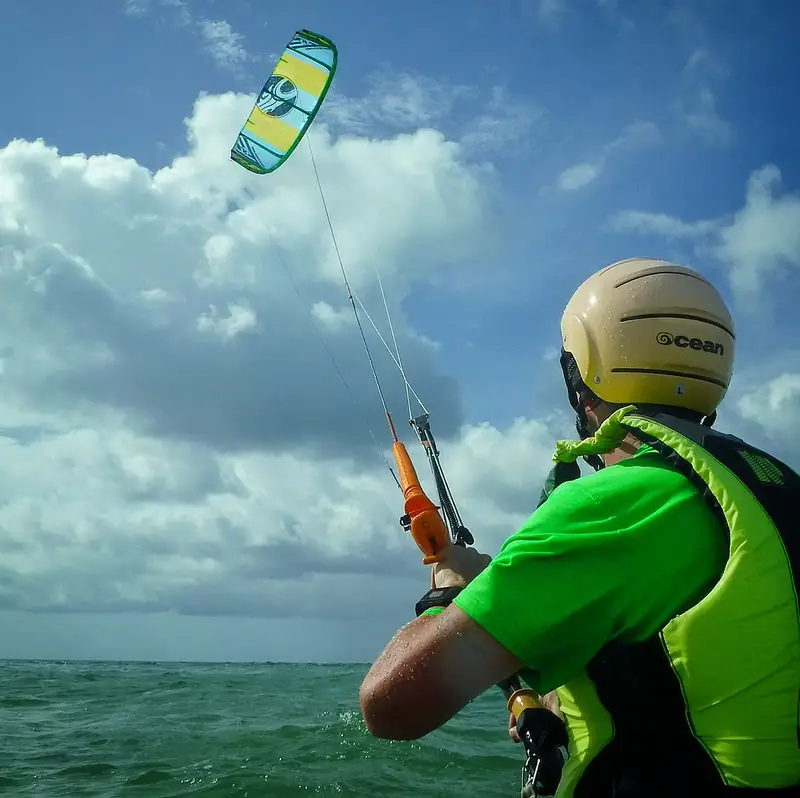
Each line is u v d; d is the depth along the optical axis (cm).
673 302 190
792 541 151
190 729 902
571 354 204
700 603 150
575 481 167
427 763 704
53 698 1274
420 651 156
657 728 154
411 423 286
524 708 207
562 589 153
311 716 1030
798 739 146
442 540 217
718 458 160
